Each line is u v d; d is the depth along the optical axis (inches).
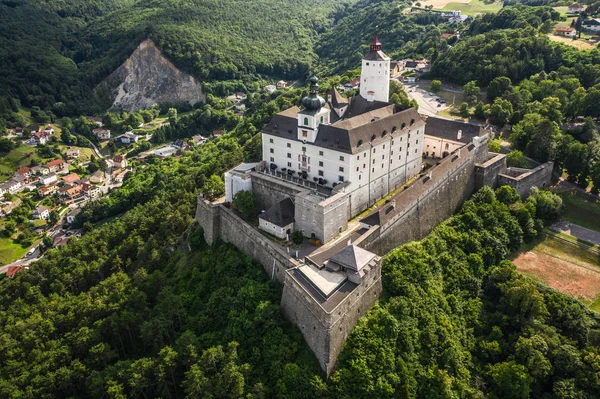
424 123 6097.4
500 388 3944.4
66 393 4301.2
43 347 4766.2
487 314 4569.4
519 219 5674.2
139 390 3917.3
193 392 3609.7
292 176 5634.8
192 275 5305.1
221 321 4362.7
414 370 3767.2
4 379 4360.2
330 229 4800.7
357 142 5017.2
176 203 7524.6
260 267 4872.0
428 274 4534.9
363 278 3890.3
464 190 5944.9
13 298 6727.4
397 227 4783.5
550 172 6771.7
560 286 4950.8
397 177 5885.8
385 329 3826.3
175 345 4133.9
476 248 5132.9
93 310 5088.6
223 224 5649.6
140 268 5708.7
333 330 3572.8
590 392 3860.7
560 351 4057.6
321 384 3521.2
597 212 6200.8
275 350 3804.1
